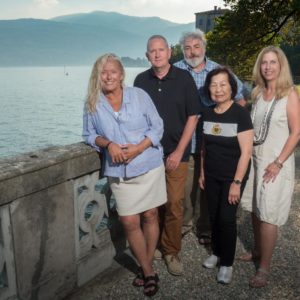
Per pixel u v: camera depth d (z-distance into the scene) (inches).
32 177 91.8
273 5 797.9
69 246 110.0
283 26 873.5
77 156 105.1
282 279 123.8
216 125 116.5
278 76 111.7
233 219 118.2
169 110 120.6
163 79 120.2
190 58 137.6
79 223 114.0
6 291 92.4
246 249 145.1
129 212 109.3
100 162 114.9
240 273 127.2
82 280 118.4
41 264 100.4
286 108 111.0
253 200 122.1
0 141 3312.0
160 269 129.3
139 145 104.2
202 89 138.0
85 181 113.0
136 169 105.3
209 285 120.1
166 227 127.5
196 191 152.8
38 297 101.3
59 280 108.2
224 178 117.6
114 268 129.1
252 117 119.0
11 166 88.8
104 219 131.3
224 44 838.5
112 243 131.3
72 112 5036.9
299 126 110.3
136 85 126.4
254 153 118.5
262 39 839.7
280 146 113.0
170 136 123.0
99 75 103.0
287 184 114.3
